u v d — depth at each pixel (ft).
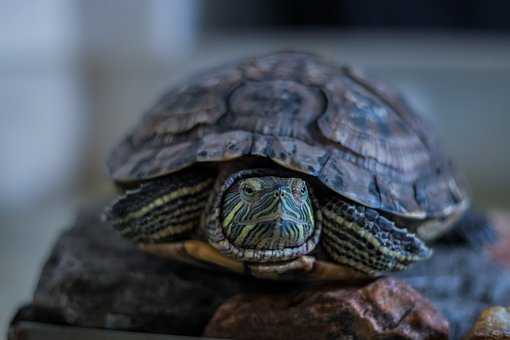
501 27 3.07
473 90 2.98
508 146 3.03
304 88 1.40
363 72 1.53
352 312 1.28
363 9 3.19
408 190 1.36
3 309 1.96
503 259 1.58
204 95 1.40
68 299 1.36
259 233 1.27
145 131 1.42
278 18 3.29
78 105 3.35
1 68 2.81
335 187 1.29
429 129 1.54
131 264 1.41
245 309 1.31
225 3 3.32
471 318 1.37
